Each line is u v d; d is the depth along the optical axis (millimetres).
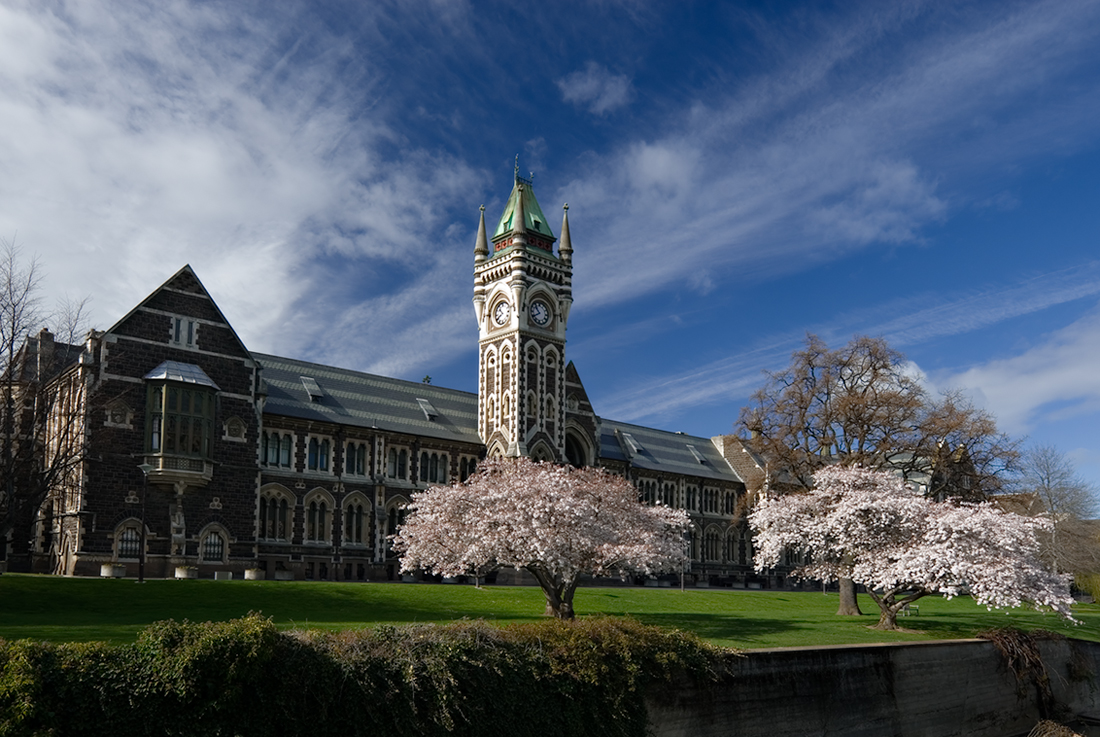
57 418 59062
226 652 21422
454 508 49469
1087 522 100812
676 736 31297
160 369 61312
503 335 87375
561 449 88188
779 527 55219
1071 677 50188
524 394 85438
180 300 63688
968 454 63594
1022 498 62750
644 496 102938
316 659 23328
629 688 29719
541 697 27703
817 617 59094
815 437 68125
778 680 35094
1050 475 99875
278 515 71000
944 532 48312
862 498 52000
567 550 46125
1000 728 45000
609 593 68250
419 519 51094
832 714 36844
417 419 84312
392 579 76688
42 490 48688
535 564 46906
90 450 53219
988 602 50375
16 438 51406
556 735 27672
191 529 61500
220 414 64438
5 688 19047
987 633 47938
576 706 28578
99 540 57375
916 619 59969
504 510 47062
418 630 26594
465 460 86000
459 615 49125
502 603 56094
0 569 60156
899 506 51062
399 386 86938
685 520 57156
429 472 82812
